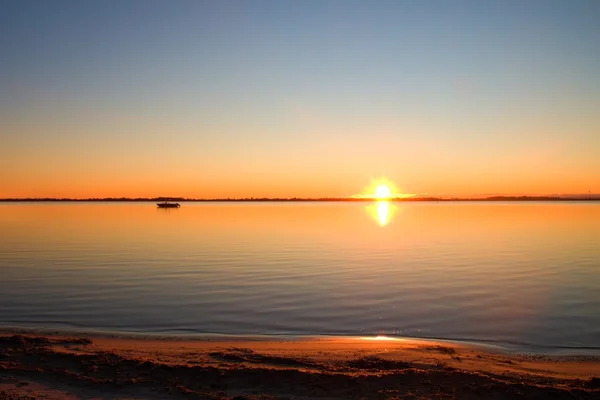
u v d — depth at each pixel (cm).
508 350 1489
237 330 1703
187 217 10638
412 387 1066
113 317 1867
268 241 4906
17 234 5797
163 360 1265
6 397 1016
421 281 2611
